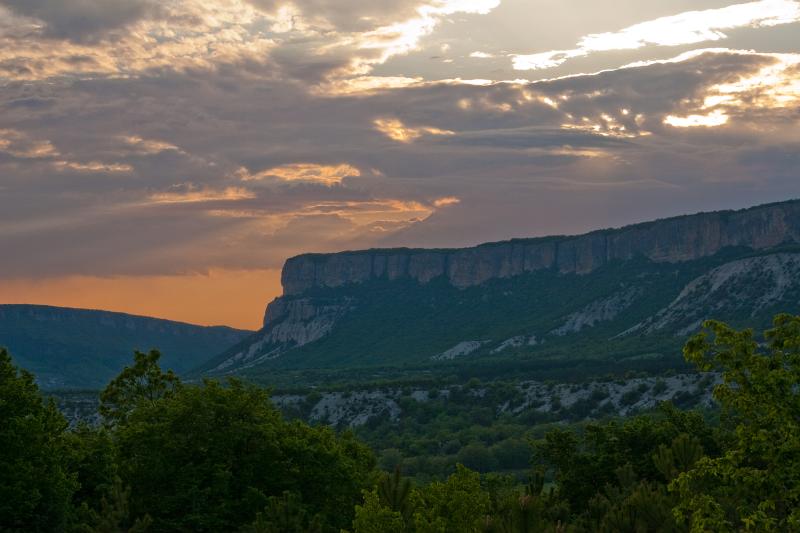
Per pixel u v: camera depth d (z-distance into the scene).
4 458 45.28
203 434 55.12
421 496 36.78
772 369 23.88
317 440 63.44
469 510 36.62
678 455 41.66
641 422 63.50
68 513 47.97
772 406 23.27
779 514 24.00
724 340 24.39
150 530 52.00
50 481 46.16
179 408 55.66
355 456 71.94
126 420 73.94
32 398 48.94
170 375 79.62
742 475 23.62
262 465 56.72
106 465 53.88
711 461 24.36
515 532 31.92
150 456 54.22
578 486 60.47
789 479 22.80
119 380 78.31
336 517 59.50
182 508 53.16
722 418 29.97
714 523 23.33
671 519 34.28
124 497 46.53
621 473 49.03
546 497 45.69
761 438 23.06
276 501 44.16
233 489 55.19
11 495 43.81
